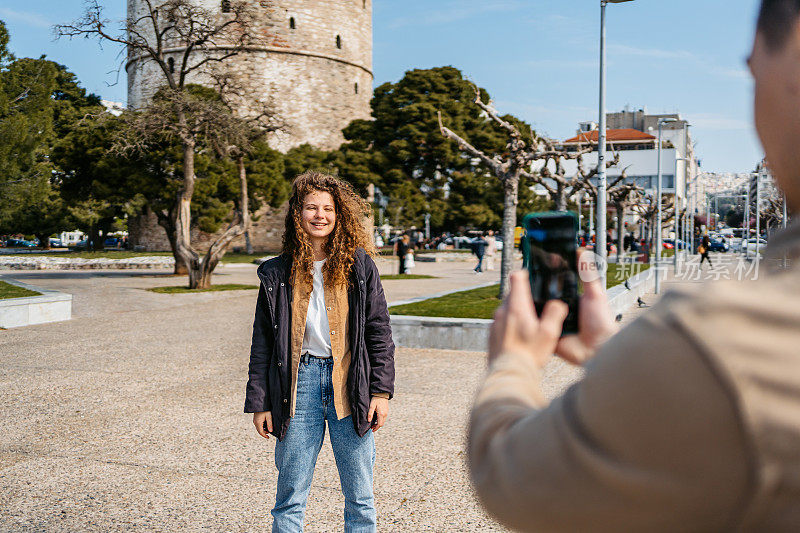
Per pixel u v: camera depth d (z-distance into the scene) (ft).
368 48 196.75
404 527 13.11
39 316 43.96
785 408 1.85
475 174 156.97
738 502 1.94
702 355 1.94
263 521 13.48
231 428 19.92
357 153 144.05
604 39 51.98
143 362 30.63
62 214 174.81
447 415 21.34
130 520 13.47
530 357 2.72
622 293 49.52
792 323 1.90
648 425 1.96
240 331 41.04
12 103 73.82
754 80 2.30
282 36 173.27
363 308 10.31
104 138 82.17
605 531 2.08
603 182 52.90
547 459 2.15
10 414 21.48
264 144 94.02
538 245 3.10
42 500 14.46
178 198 70.08
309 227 10.25
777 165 2.24
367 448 10.36
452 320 33.86
